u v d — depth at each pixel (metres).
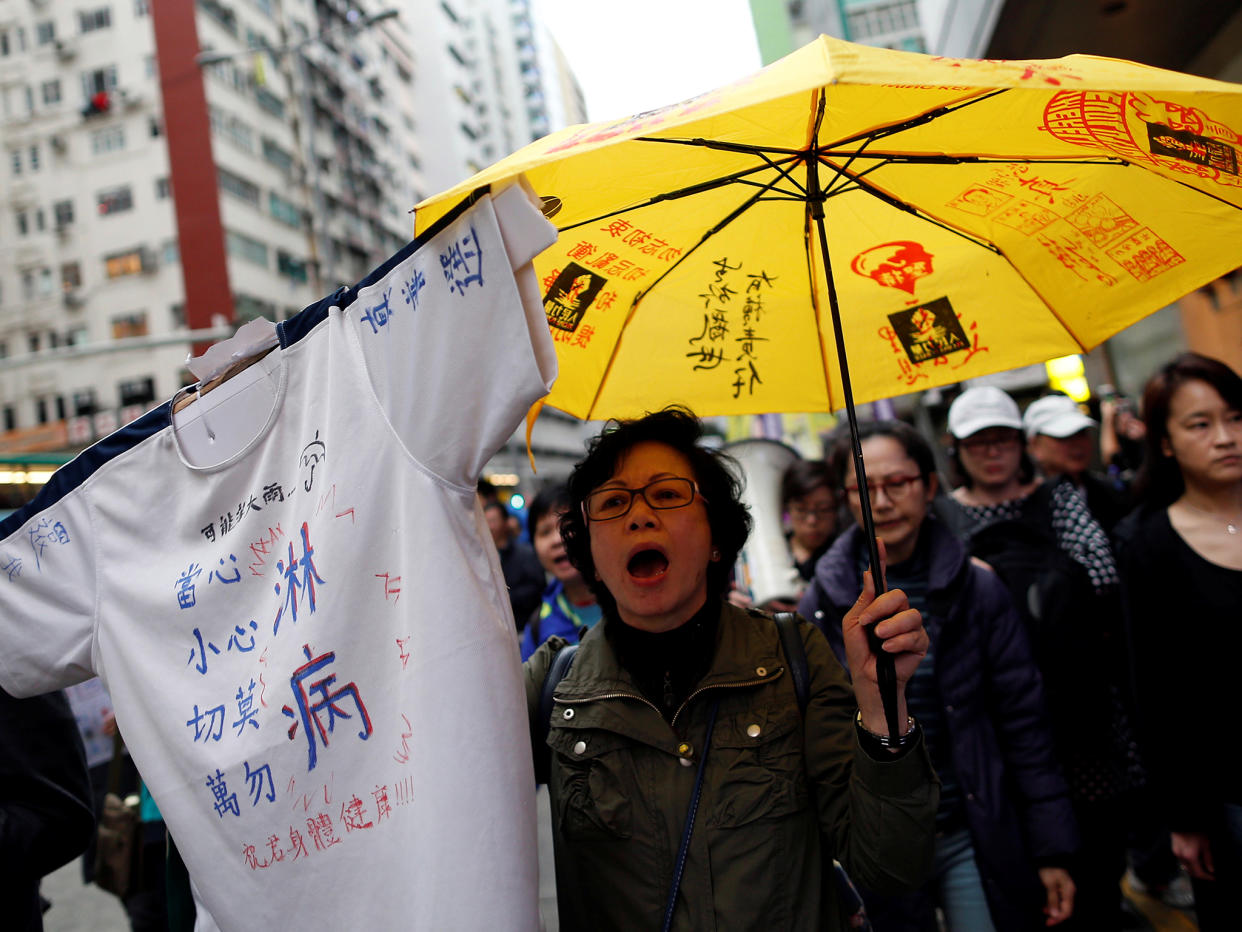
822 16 19.34
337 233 41.00
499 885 1.28
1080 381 7.02
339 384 1.48
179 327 32.81
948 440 4.19
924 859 1.46
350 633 1.43
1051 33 6.27
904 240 1.92
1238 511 2.49
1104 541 3.28
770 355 2.09
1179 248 1.68
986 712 2.45
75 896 5.30
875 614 1.47
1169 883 3.85
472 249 1.32
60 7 34.34
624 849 1.61
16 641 1.83
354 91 45.28
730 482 1.88
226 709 1.56
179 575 1.68
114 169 33.56
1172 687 2.51
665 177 1.72
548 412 55.81
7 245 34.09
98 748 5.80
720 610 1.79
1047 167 1.67
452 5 68.31
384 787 1.40
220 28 34.03
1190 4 5.79
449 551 1.36
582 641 1.88
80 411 33.34
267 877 1.47
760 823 1.57
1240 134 1.35
